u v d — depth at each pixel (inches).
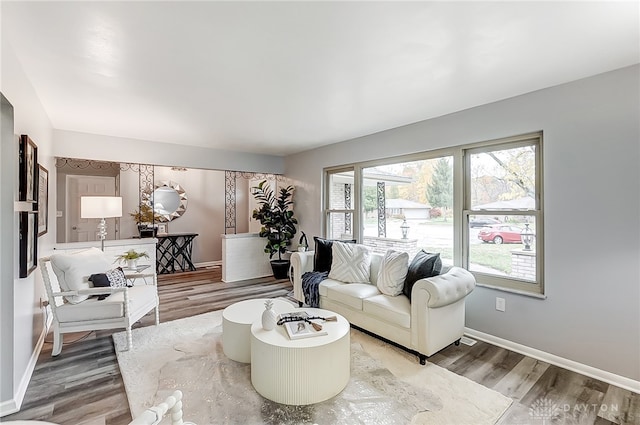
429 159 144.9
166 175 263.6
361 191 180.2
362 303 119.5
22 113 87.9
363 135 170.4
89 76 94.2
